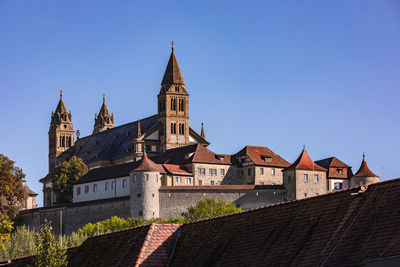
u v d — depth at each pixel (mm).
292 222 56031
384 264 46781
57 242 73438
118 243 67250
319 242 52188
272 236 56219
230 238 59562
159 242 63594
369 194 52656
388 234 48469
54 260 71125
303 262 51594
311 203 56312
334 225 52562
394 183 51812
